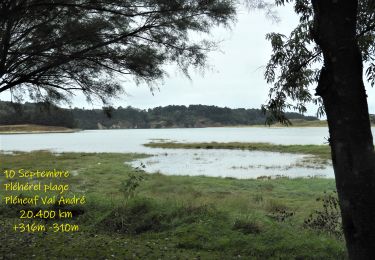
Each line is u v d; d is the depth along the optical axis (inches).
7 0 172.6
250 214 323.9
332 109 117.8
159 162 1363.2
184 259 244.8
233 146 2212.1
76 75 212.7
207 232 287.0
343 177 115.4
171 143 2655.0
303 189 683.4
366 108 116.2
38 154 1713.8
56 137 4350.4
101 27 197.0
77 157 1549.0
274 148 2011.6
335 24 116.6
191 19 201.0
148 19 200.5
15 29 192.7
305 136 3796.8
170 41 206.8
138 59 205.3
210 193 639.8
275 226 293.6
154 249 266.1
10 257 242.2
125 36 203.8
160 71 216.1
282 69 211.0
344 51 115.2
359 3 189.0
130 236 305.9
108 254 252.8
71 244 277.4
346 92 114.9
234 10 211.5
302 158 1481.3
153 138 3752.5
